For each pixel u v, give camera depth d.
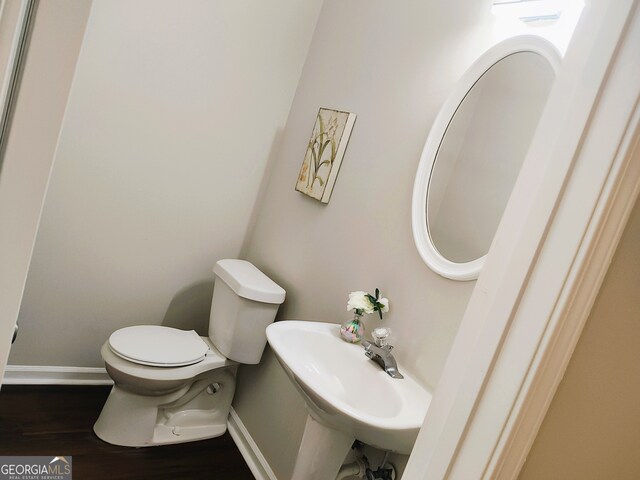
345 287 2.00
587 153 0.78
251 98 2.55
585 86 0.80
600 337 0.89
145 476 2.03
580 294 0.79
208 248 2.67
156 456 2.16
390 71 2.01
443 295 1.58
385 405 1.48
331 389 1.66
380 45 2.10
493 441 0.85
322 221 2.23
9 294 0.66
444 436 0.92
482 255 1.47
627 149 0.74
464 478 0.88
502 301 0.86
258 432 2.34
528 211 0.88
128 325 2.57
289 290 2.36
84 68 2.16
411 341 1.66
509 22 1.56
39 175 0.63
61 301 2.38
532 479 0.93
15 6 0.55
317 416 1.54
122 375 2.03
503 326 0.85
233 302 2.27
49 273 2.32
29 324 2.34
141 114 2.32
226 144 2.55
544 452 0.92
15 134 0.61
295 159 2.52
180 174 2.48
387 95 2.00
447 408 0.96
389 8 2.09
